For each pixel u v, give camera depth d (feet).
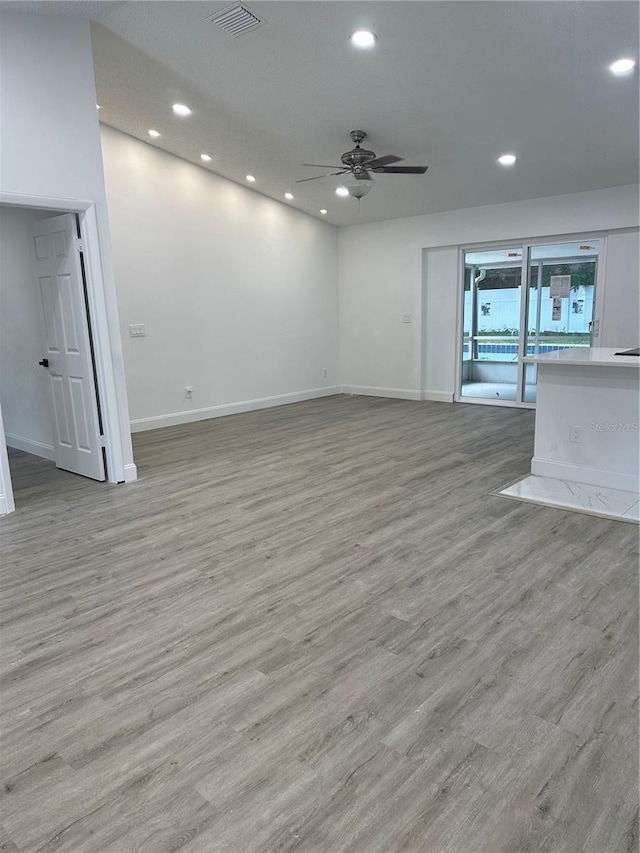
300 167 21.16
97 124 13.38
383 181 21.09
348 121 16.83
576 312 22.43
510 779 5.28
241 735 5.91
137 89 15.93
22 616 8.34
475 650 7.25
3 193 11.83
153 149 20.52
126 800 5.16
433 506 12.33
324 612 8.21
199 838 4.77
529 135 16.90
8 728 6.11
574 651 7.18
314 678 6.79
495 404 25.11
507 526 11.11
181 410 22.54
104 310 13.84
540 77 13.69
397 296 26.94
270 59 13.94
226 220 23.32
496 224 23.30
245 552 10.28
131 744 5.83
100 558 10.20
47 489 14.26
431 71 13.80
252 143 19.20
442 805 5.03
